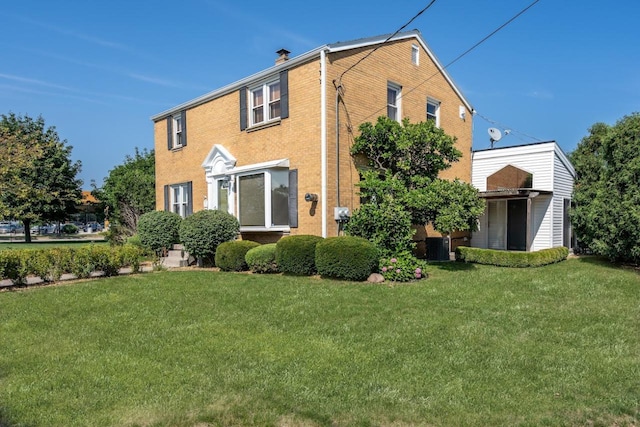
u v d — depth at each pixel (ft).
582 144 61.67
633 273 33.35
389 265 30.71
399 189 34.35
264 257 34.45
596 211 36.70
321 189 37.09
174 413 11.39
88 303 24.59
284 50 44.27
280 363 14.98
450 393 12.64
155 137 61.00
